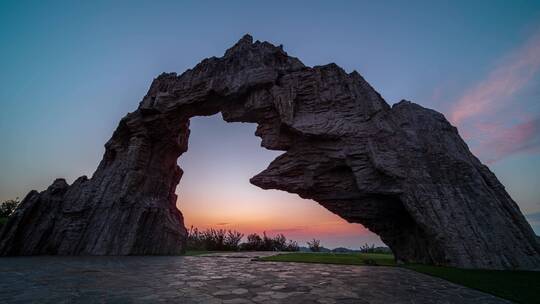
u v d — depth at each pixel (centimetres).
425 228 1625
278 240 4391
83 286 896
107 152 3041
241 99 2525
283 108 2209
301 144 2219
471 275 1200
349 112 2175
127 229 2459
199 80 2703
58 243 2378
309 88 2339
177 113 2773
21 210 2336
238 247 4153
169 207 3112
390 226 2091
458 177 1744
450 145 1894
